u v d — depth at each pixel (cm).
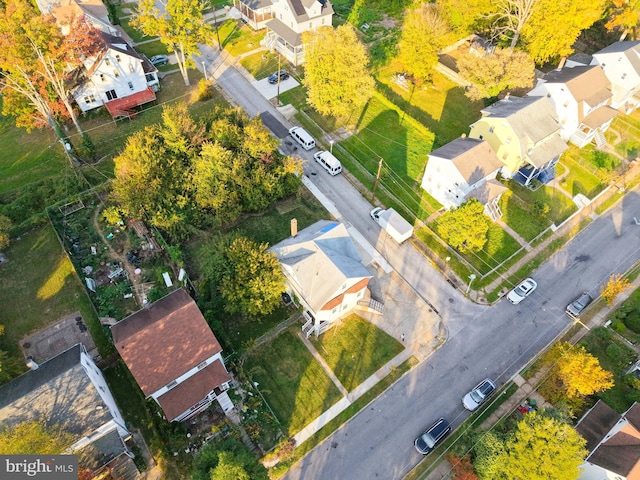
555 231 4978
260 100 6278
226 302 3919
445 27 6069
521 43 6544
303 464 3375
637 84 5931
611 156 5747
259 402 3566
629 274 4647
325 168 5447
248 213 4944
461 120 6116
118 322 3559
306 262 3941
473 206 4291
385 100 6284
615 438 3275
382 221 4816
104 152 5403
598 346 4119
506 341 4125
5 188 4972
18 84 4984
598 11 6131
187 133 4856
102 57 5466
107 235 4578
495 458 3141
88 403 3044
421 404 3716
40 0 6994
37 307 4044
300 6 6762
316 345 3981
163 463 3241
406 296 4378
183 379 3375
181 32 5809
